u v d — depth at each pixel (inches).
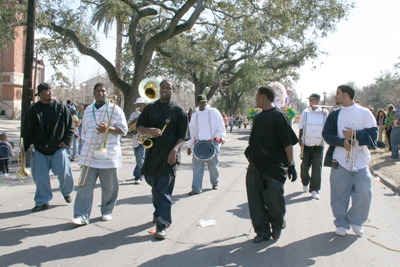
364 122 168.1
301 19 732.0
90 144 179.6
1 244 154.3
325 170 373.4
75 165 385.4
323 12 703.1
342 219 171.5
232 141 759.7
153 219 185.8
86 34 693.3
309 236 170.2
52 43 756.6
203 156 246.5
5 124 1000.9
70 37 671.8
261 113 160.4
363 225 187.9
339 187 171.5
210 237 167.2
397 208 223.6
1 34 554.3
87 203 183.3
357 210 169.8
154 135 162.7
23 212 202.2
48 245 154.3
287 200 241.0
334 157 173.9
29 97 398.3
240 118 1473.9
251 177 161.3
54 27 650.8
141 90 178.7
